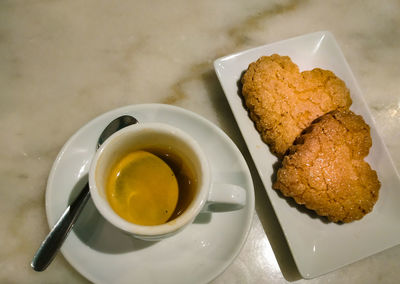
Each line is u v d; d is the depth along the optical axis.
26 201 0.29
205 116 0.32
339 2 0.38
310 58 0.33
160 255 0.24
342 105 0.31
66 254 0.23
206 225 0.25
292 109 0.30
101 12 0.35
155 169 0.25
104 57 0.34
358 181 0.29
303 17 0.37
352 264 0.30
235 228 0.25
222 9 0.36
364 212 0.28
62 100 0.32
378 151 0.30
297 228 0.28
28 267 0.27
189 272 0.24
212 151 0.26
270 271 0.29
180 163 0.25
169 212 0.24
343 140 0.29
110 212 0.21
